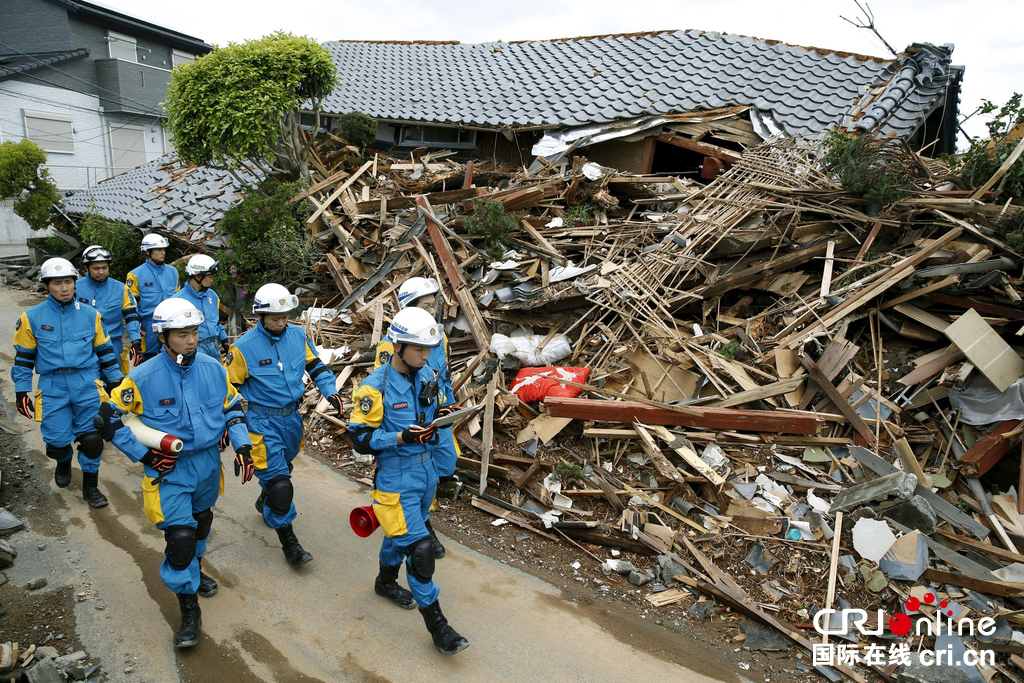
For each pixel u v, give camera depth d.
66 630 3.69
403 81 14.29
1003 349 5.04
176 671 3.42
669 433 5.07
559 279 6.75
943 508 4.44
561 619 4.01
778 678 3.59
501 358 6.24
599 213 8.16
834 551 4.21
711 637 3.91
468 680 3.45
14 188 14.61
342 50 17.28
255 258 9.40
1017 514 4.49
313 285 9.09
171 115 9.72
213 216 11.64
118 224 12.30
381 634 3.78
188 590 3.57
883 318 5.79
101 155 22.39
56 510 5.00
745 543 4.41
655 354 5.84
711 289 6.19
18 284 13.52
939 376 5.32
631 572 4.41
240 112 9.20
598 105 11.03
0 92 19.50
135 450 3.36
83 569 4.27
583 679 3.50
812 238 6.64
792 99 10.13
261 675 3.43
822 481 4.78
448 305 7.06
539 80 12.77
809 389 5.35
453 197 8.80
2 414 6.79
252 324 9.22
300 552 4.38
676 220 7.26
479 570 4.48
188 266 6.17
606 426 5.33
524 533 4.92
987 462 4.70
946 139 12.26
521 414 5.72
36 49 21.27
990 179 6.41
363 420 3.46
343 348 7.50
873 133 8.90
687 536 4.54
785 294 6.17
